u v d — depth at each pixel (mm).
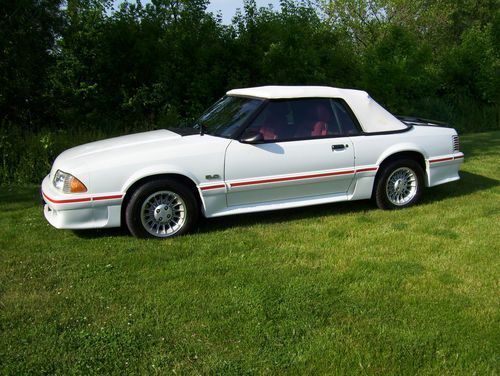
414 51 14992
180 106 10828
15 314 3812
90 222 5191
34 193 7316
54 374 3148
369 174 6191
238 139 5586
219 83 11273
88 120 10141
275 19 13000
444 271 4574
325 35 14133
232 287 4254
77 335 3541
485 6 31688
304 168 5832
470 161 9438
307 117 5938
